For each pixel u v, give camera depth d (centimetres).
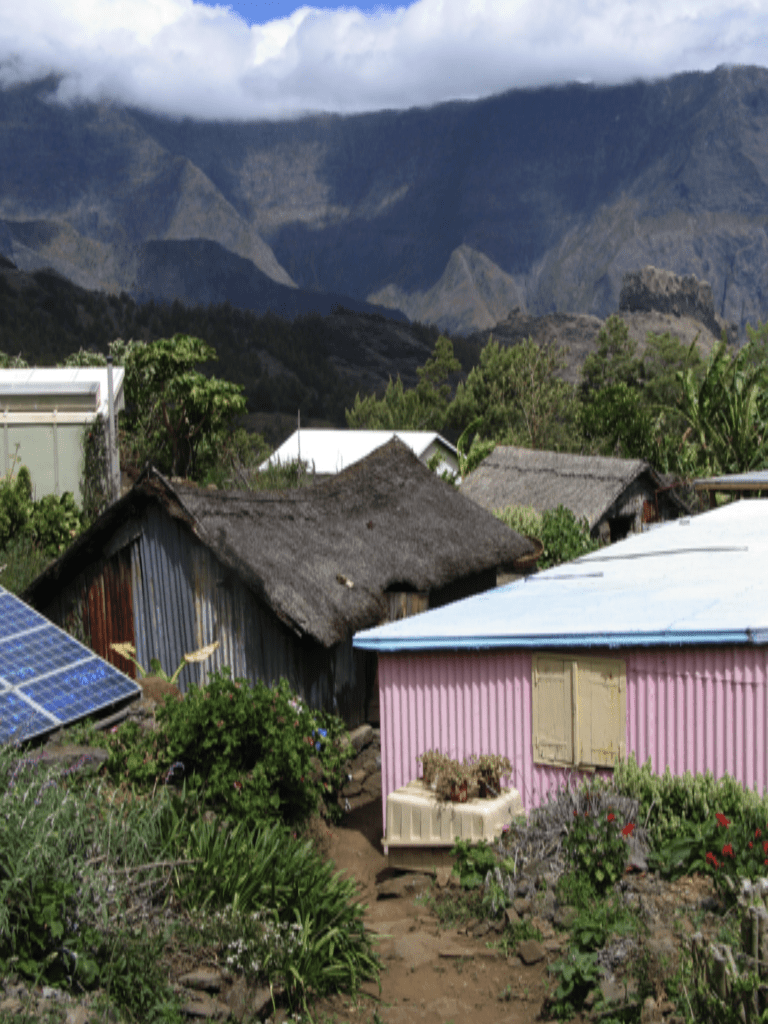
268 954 738
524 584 1484
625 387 4909
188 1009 680
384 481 1977
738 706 976
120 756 1014
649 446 4531
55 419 2367
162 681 1320
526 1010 755
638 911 816
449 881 981
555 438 6397
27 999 613
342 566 1608
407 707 1160
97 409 2388
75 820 752
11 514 2055
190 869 795
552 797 1055
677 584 1295
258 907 790
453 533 1925
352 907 854
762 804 901
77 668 1101
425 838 1039
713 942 721
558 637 1051
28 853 674
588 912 823
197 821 854
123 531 1658
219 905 782
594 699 1048
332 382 18275
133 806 846
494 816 1012
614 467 3419
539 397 7588
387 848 1080
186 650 1612
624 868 867
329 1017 737
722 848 823
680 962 727
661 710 1013
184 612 1609
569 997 747
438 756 1088
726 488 2508
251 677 1541
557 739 1073
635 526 3519
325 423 15625
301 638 1448
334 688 1553
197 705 1091
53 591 1761
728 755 981
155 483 1567
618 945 766
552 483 3466
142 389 3002
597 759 1048
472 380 8119
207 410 3016
